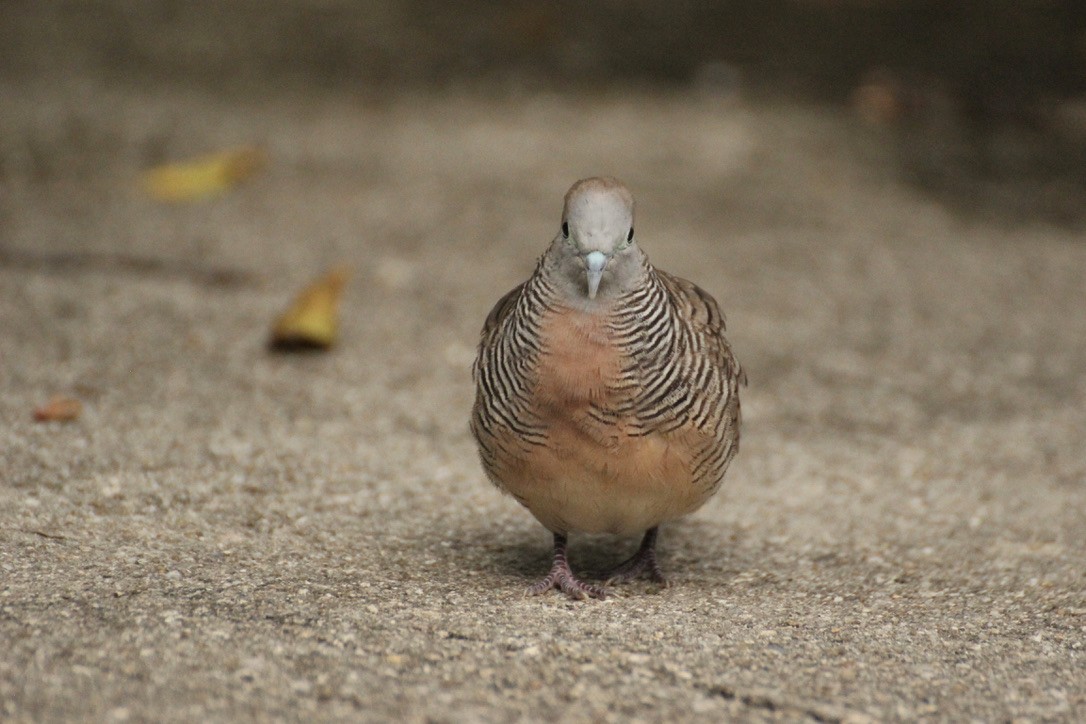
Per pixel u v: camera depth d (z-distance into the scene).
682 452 9.63
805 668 8.70
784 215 20.92
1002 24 30.66
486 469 10.27
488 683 8.16
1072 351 16.89
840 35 29.86
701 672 8.52
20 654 8.04
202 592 9.41
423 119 24.52
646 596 10.47
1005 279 19.16
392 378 15.24
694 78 27.00
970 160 23.64
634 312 9.30
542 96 25.81
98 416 13.26
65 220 19.36
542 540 11.75
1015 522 12.37
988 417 15.03
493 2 31.86
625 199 9.29
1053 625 9.82
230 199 20.73
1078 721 8.06
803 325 17.36
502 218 20.30
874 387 15.76
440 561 10.89
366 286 17.81
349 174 21.88
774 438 14.41
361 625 8.98
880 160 23.41
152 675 7.90
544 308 9.38
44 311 16.08
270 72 26.88
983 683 8.59
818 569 11.27
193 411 13.73
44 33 28.61
